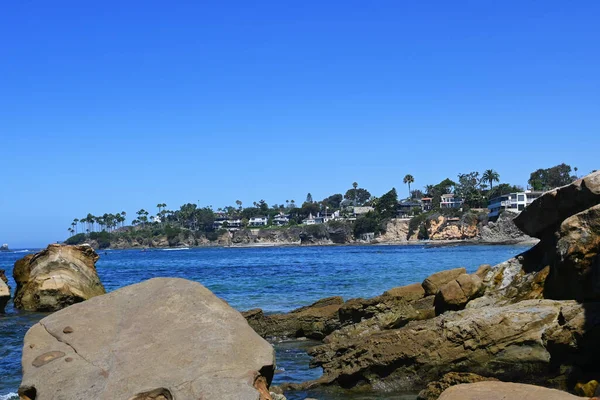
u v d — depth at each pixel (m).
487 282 16.97
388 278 42.62
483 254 91.50
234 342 7.25
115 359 6.95
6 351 18.05
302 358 17.27
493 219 162.88
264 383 6.86
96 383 6.50
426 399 11.70
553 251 15.73
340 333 17.33
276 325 20.84
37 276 29.42
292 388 13.86
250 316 21.14
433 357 13.49
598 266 12.99
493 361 13.21
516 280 16.44
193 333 7.41
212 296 8.36
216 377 6.50
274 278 46.28
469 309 14.64
